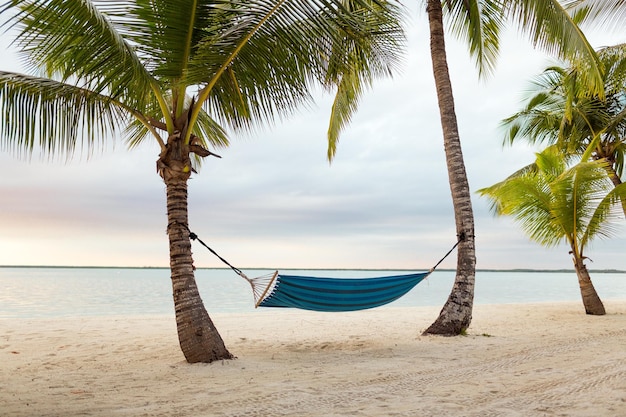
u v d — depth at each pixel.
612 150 12.70
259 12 4.95
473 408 3.61
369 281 6.38
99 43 4.62
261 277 5.71
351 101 9.58
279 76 5.49
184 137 5.65
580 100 12.09
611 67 11.16
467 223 7.84
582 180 10.45
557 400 3.79
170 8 4.91
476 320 10.39
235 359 5.70
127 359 6.00
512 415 3.41
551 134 13.51
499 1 8.61
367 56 6.40
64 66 5.70
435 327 7.77
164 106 5.55
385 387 4.33
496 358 5.75
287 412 3.52
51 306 17.56
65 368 5.41
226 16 5.16
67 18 4.27
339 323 10.24
